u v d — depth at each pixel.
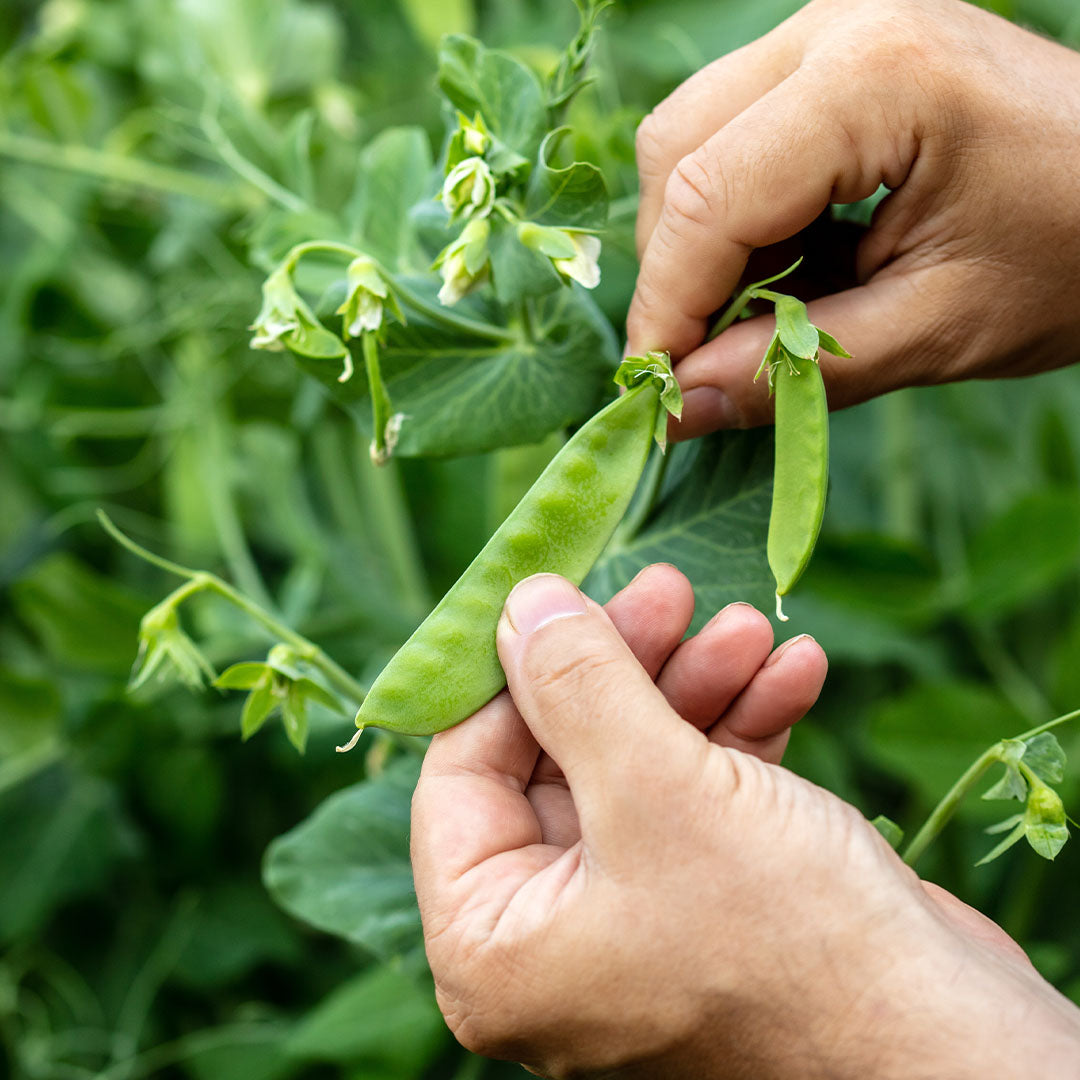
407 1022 0.56
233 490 0.71
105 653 0.61
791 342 0.45
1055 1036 0.42
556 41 0.66
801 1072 0.43
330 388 0.49
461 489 0.64
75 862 0.64
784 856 0.43
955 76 0.46
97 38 0.72
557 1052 0.44
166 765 0.63
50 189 0.71
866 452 0.73
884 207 0.48
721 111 0.48
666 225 0.46
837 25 0.47
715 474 0.50
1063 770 0.46
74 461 0.74
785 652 0.47
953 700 0.57
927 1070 0.42
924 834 0.47
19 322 0.68
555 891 0.44
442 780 0.46
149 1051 0.63
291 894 0.52
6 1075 0.64
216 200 0.64
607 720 0.43
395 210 0.53
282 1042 0.60
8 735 0.63
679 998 0.43
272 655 0.48
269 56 0.64
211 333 0.66
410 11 0.65
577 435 0.46
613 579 0.50
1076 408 0.72
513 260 0.47
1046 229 0.47
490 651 0.46
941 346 0.48
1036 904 0.61
